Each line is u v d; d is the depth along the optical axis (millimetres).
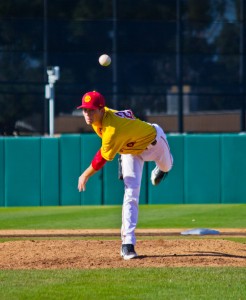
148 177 45844
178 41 67500
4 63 65688
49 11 66375
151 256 24266
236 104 67938
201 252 25062
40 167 45656
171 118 67125
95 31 66688
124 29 67062
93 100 21953
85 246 26531
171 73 67500
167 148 24156
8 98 65125
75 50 66312
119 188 45719
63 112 65250
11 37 65875
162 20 67500
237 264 22938
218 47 68500
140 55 67000
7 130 64875
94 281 20188
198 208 44031
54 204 45750
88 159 45531
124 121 22297
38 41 66125
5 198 45719
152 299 18156
